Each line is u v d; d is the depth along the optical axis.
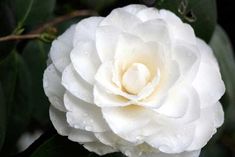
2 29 0.47
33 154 0.39
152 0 0.42
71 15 0.49
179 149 0.35
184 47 0.35
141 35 0.36
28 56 0.48
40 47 0.49
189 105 0.35
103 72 0.35
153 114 0.35
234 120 0.55
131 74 0.35
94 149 0.36
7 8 0.47
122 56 0.36
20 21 0.46
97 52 0.35
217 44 0.51
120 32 0.35
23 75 0.48
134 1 0.45
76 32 0.36
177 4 0.42
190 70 0.35
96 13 0.49
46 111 0.50
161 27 0.35
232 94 0.51
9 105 0.48
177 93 0.35
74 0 0.54
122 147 0.35
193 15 0.43
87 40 0.36
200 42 0.38
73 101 0.35
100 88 0.35
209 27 0.43
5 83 0.47
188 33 0.37
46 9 0.47
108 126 0.35
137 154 0.35
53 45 0.37
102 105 0.34
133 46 0.36
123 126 0.35
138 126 0.35
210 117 0.36
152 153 0.36
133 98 0.34
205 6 0.43
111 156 0.39
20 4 0.46
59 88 0.36
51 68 0.37
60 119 0.37
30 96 0.48
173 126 0.35
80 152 0.39
